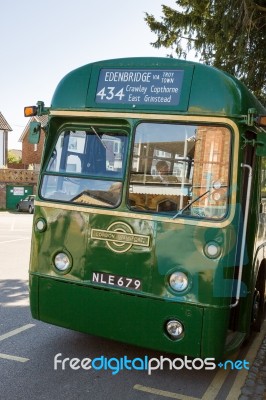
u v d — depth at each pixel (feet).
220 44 38.58
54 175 15.28
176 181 13.56
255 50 38.29
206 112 13.35
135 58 14.46
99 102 14.66
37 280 15.19
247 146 14.34
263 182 17.54
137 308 13.62
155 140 13.85
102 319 14.15
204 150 13.41
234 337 15.42
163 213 13.52
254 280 16.78
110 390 13.76
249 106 14.23
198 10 43.98
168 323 13.35
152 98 13.99
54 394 13.29
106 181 14.30
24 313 21.36
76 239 14.52
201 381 14.83
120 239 13.88
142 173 13.89
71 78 15.28
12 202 114.62
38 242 15.24
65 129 15.42
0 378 14.20
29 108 16.14
